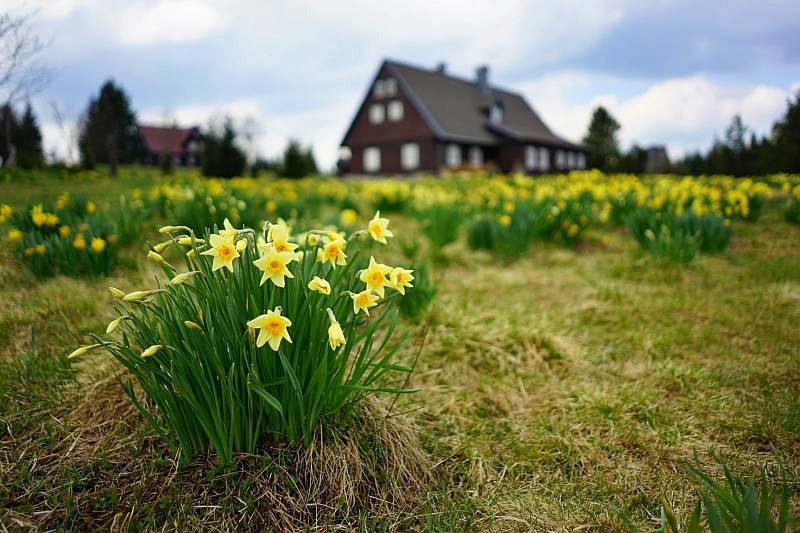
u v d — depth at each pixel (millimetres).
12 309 2902
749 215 6668
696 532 1354
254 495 1704
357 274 1938
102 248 3453
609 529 1687
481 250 5367
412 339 3055
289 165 22406
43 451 1871
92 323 2816
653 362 2908
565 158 41781
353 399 1982
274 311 1539
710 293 4004
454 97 35719
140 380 1637
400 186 8523
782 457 2010
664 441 2162
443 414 2420
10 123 16469
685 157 24031
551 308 3785
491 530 1697
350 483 1796
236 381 1663
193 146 58375
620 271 4613
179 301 1643
